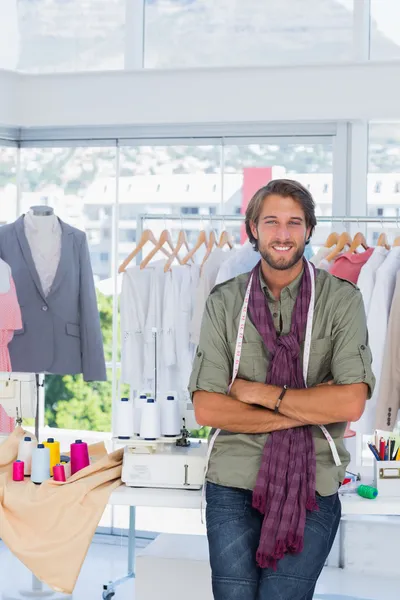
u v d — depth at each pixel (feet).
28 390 11.84
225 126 16.55
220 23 16.93
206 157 16.67
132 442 10.48
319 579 15.21
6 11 17.62
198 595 10.95
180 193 16.78
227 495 9.17
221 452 9.37
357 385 9.06
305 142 16.34
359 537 15.70
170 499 9.98
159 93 16.44
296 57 16.61
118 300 17.04
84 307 16.16
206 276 14.87
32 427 17.37
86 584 14.58
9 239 16.06
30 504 10.18
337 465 9.16
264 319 9.31
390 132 16.10
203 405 9.34
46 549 9.98
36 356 15.99
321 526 8.89
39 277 16.01
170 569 11.03
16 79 16.84
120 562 15.78
